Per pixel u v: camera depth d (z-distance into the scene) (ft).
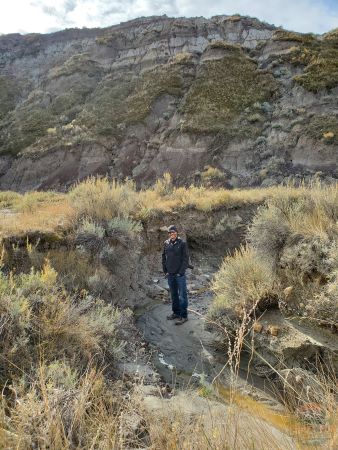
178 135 100.27
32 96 155.63
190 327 22.80
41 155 113.19
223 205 41.06
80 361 15.16
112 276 25.04
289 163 85.87
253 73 117.60
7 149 123.95
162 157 99.55
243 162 90.79
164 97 120.67
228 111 105.50
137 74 146.10
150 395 14.51
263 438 8.92
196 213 39.45
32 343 14.82
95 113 125.80
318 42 125.49
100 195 31.65
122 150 108.58
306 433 8.73
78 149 110.01
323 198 23.49
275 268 21.36
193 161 94.79
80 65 159.12
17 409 10.21
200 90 115.65
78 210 29.45
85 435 9.68
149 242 33.55
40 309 16.12
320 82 101.45
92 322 17.53
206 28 156.04
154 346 20.38
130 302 25.72
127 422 11.04
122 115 120.98
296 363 16.85
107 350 16.80
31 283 17.61
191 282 31.35
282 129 92.58
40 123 133.49
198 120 103.24
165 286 30.09
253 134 94.94
